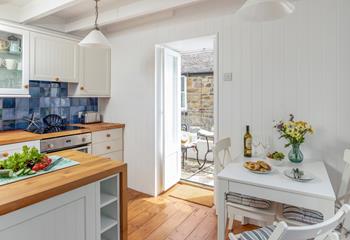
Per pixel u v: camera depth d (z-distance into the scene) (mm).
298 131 1889
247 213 1761
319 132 2076
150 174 3092
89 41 1927
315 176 1646
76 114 3424
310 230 957
